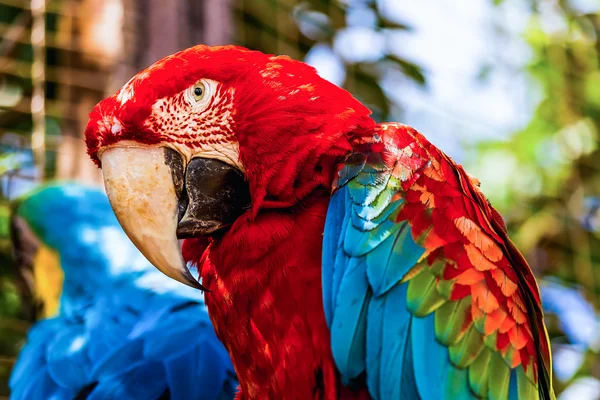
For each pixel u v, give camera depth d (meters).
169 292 3.81
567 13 6.76
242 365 2.39
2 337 4.64
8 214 4.55
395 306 2.14
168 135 2.39
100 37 4.21
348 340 2.13
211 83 2.38
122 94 2.43
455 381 2.12
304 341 2.23
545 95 6.52
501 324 2.19
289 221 2.27
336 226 2.23
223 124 2.37
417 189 2.24
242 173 2.39
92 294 3.96
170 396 3.33
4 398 4.57
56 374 3.54
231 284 2.31
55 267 4.12
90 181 4.41
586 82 6.71
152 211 2.38
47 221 4.17
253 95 2.33
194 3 4.29
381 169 2.26
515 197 6.26
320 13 5.53
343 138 2.30
